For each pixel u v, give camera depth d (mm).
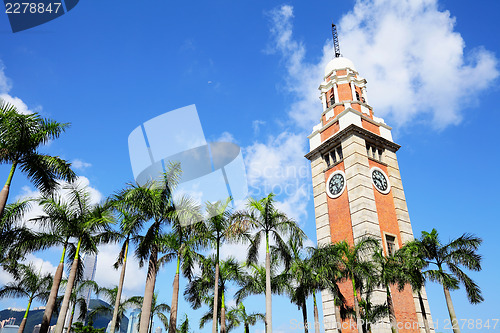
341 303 32969
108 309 41750
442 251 29578
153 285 22156
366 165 51281
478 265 28141
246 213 26953
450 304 27844
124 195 22750
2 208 17844
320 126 61031
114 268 29375
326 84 64750
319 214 53344
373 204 48219
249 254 27609
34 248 24250
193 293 33594
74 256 26109
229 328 42969
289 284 33000
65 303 23562
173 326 24844
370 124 57156
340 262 30609
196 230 23125
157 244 22812
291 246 32562
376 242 31406
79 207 25344
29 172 19344
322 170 56562
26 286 33438
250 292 33844
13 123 18094
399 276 29859
